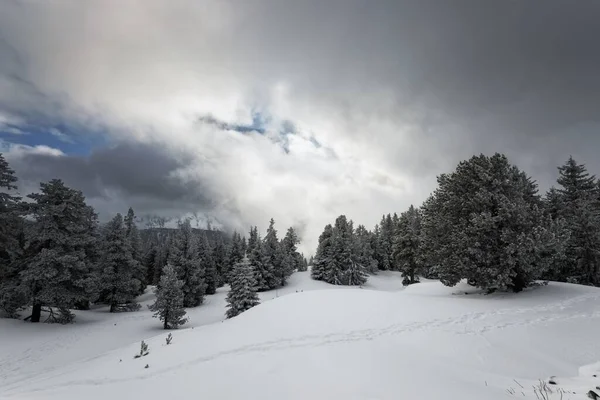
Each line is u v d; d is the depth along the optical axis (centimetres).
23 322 2728
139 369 1168
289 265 6303
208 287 5719
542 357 1114
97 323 3117
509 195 2148
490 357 1109
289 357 1075
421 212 3011
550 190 3509
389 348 1162
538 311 1619
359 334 1348
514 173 2381
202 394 818
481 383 846
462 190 2350
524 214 1994
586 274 2916
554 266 2845
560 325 1408
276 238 6412
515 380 895
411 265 5219
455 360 1087
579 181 3800
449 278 2261
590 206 3259
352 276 6234
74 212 3005
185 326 3266
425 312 1645
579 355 1133
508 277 2002
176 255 4703
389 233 8138
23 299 2711
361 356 1048
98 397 868
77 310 3781
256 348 1222
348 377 859
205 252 5862
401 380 830
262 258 5744
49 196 2912
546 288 2120
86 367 1454
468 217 2256
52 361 1891
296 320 1625
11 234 2725
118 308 4072
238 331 1588
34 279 2667
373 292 2114
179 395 827
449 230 2355
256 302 3616
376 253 8094
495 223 2072
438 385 797
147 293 5753
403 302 1833
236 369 998
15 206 2709
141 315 3722
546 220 2036
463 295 2359
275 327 1559
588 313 1559
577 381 804
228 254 6931
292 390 792
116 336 2614
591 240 2864
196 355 1228
